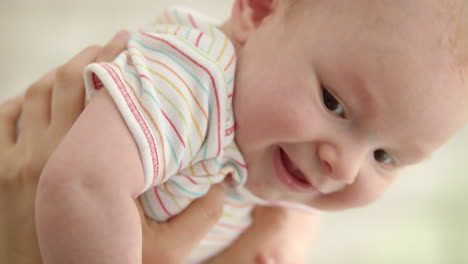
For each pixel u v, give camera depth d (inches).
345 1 15.2
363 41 14.9
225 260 18.2
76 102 16.3
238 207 17.7
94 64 14.4
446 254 25.8
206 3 27.8
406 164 16.2
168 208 16.1
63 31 26.1
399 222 26.5
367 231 26.4
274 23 16.0
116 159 13.7
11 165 16.3
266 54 15.8
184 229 16.1
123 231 13.5
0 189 16.3
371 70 14.9
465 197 26.5
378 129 15.2
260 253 18.3
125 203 13.6
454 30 14.9
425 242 26.0
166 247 15.8
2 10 25.6
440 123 15.3
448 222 26.4
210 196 16.4
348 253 25.8
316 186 15.8
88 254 13.3
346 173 15.3
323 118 15.3
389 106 14.9
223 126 15.4
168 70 14.9
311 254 25.7
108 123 13.9
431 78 14.9
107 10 26.9
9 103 18.2
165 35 15.5
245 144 15.9
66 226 13.3
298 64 15.4
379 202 26.9
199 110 15.1
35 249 15.9
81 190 13.4
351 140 15.3
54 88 16.6
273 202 17.4
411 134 15.3
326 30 15.3
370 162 16.1
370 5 15.0
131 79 14.5
